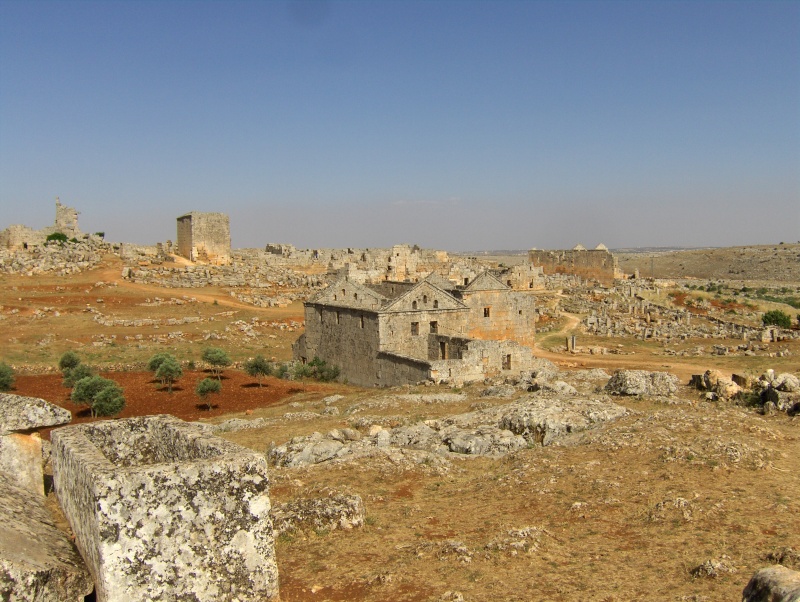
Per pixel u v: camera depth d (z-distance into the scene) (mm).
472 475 21656
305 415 36188
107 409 41031
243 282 100438
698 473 18672
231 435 31078
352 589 12953
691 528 15250
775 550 13422
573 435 24406
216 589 10789
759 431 22562
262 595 11164
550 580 13070
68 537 12109
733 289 168125
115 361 58969
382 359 51312
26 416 14586
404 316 52750
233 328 76812
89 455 11688
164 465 10734
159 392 49531
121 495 10242
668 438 21797
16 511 12344
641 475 18969
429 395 37844
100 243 115688
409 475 21172
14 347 61750
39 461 14859
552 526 16219
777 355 67062
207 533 10781
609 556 14188
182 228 113062
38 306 77062
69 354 54969
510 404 29906
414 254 108062
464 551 14391
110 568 10086
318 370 58219
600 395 31406
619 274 150875
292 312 88000
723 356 68750
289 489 19875
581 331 88750
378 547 15203
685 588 12312
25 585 9812
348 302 59094
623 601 12000
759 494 16969
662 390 33688
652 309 106438
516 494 18719
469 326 56438
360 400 40438
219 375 56094
